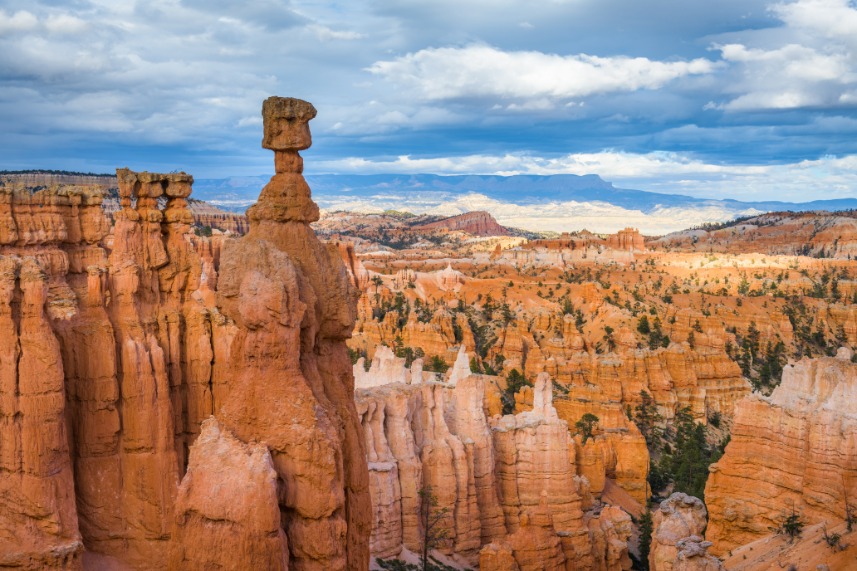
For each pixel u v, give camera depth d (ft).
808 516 190.90
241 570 83.20
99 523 120.78
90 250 135.33
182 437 130.00
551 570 198.08
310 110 96.02
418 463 199.82
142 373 122.83
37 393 113.39
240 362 89.97
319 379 93.15
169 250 133.28
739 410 210.79
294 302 89.10
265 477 83.61
